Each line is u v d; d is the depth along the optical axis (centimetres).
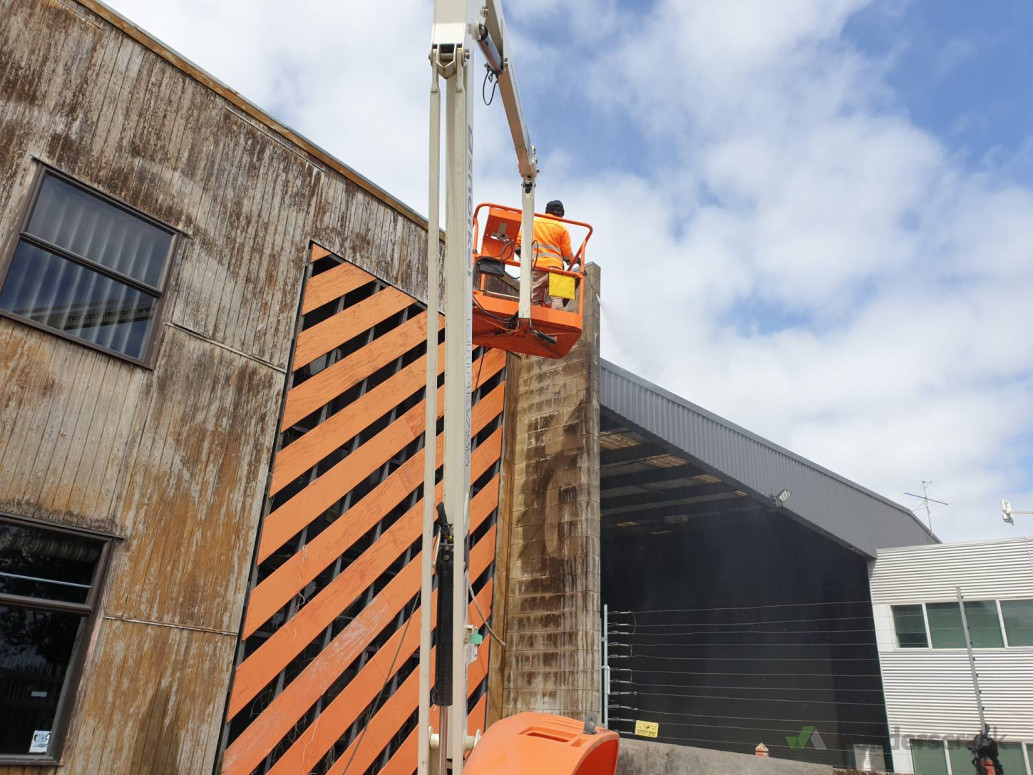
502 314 791
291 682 750
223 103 818
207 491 718
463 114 423
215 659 690
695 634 2055
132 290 710
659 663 2088
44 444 621
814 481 1628
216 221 785
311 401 833
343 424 861
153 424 693
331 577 821
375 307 930
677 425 1327
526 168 743
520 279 767
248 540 740
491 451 1084
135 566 655
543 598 1008
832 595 1866
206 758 663
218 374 752
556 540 1024
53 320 648
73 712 595
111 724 612
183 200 761
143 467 678
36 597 598
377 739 810
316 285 870
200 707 670
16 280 633
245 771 689
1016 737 1476
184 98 783
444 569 368
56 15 696
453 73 425
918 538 2012
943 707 1584
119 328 692
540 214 851
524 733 332
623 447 1523
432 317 407
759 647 1947
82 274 677
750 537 2003
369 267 936
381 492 881
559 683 948
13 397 612
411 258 998
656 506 1897
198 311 750
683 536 2125
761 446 1508
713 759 699
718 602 2056
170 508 688
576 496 1026
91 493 640
